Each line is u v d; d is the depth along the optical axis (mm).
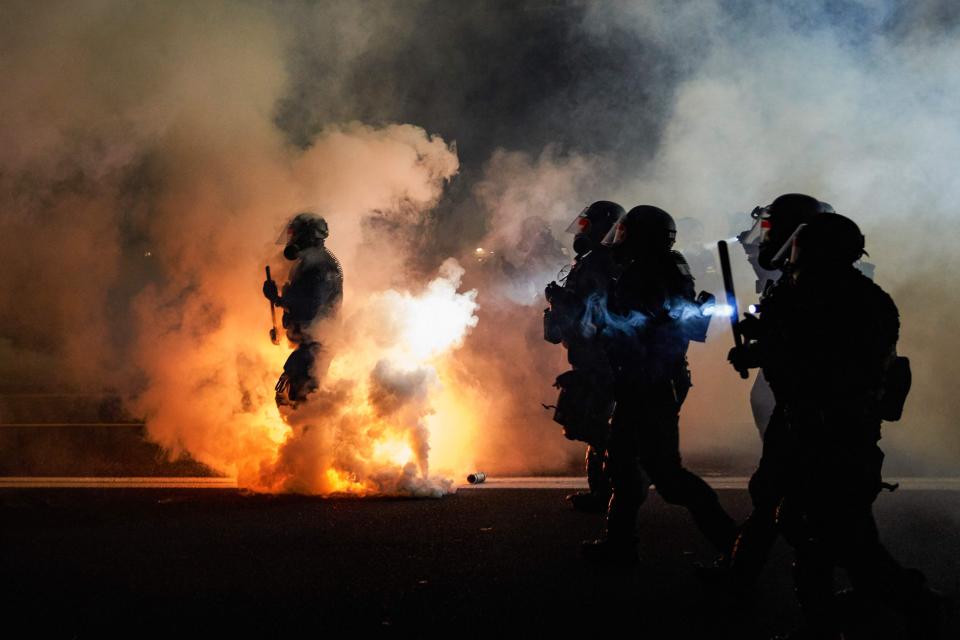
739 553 4961
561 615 4852
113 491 7684
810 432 4250
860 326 4223
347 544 6086
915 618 4168
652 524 6539
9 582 5422
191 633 4668
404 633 4629
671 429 5461
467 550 5945
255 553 5906
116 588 5305
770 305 4457
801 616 4840
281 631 4672
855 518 4195
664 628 4688
